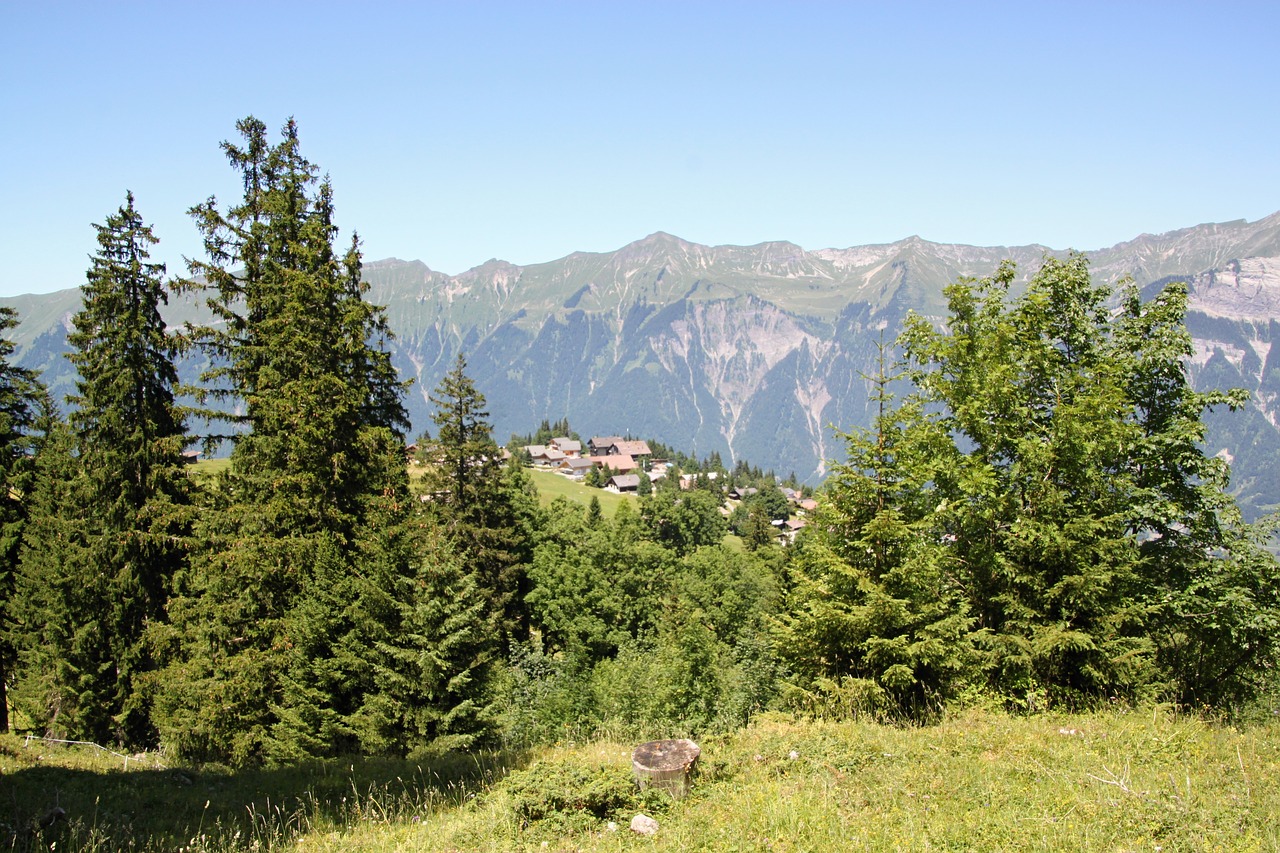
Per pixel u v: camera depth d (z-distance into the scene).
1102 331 18.64
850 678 15.33
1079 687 16.12
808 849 7.85
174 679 20.00
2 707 27.00
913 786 9.64
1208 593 16.81
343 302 22.69
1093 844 7.67
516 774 10.46
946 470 16.84
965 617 15.64
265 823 10.48
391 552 18.95
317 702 18.39
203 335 23.03
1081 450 16.08
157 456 23.28
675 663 21.41
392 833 9.69
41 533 25.61
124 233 22.97
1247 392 17.19
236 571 19.81
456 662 18.66
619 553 57.34
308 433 20.45
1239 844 7.58
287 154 23.50
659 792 9.69
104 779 13.11
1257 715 16.17
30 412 27.95
